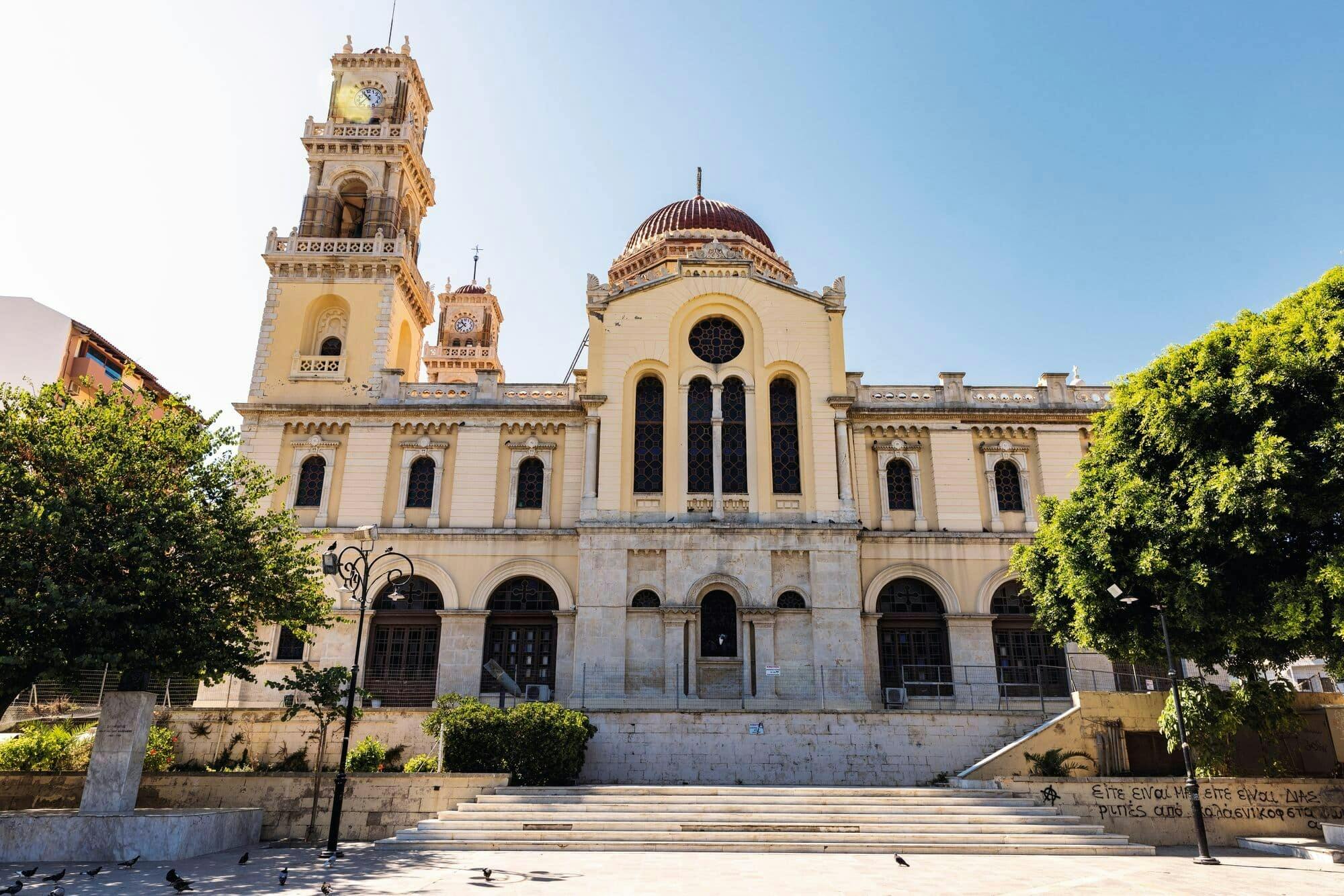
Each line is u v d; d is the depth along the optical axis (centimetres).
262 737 2888
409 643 3481
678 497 3538
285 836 2369
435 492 3647
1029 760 2681
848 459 3588
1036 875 1805
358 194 4400
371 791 2400
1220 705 2462
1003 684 3347
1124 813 2395
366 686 3388
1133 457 2480
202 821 2089
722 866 1895
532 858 2000
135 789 2150
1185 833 2380
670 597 3359
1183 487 2309
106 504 2148
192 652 2194
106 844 1991
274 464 3691
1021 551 3014
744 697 3244
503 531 3556
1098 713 2741
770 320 3766
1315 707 2727
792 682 3278
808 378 3691
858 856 2075
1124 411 2542
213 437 2438
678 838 2167
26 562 1975
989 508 3675
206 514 2339
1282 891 1631
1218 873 1867
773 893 1555
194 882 1683
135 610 2086
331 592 3484
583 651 3291
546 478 3669
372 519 3606
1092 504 2588
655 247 4547
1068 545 2631
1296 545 2186
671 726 2870
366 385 3825
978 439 3778
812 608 3353
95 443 2225
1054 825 2273
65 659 1984
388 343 3912
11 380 4366
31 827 1998
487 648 3478
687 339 3772
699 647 3341
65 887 1617
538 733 2609
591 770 2822
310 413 3744
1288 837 2362
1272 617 2169
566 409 3719
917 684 3447
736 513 3531
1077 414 3759
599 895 1531
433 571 3528
